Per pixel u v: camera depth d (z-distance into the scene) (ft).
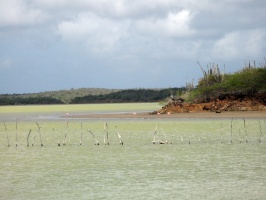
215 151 338.34
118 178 247.50
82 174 259.80
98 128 543.39
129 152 341.82
